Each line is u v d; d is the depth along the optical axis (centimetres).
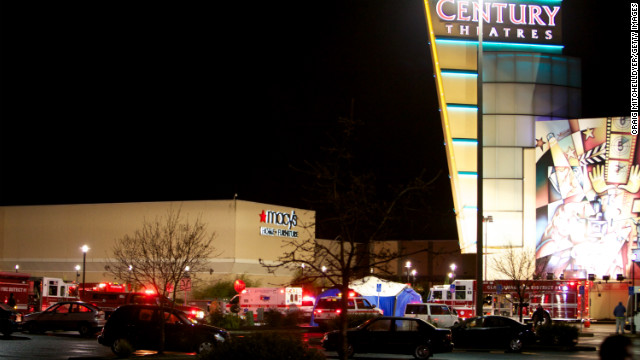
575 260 6575
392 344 2745
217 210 7531
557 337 3375
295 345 1509
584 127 6706
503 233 6775
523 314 5166
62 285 4753
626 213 6512
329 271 1873
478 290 2819
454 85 6819
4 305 3366
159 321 2594
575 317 5069
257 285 7438
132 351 2469
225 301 5819
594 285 6512
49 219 8375
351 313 4156
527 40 7019
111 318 2638
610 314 6488
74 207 8250
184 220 7606
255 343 1497
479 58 2927
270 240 7812
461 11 6906
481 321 3200
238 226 7475
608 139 6631
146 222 7406
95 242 8088
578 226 6612
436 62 6844
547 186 6744
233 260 7400
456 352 3147
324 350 2978
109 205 8025
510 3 7025
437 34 6875
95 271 8025
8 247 8519
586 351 3247
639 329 4616
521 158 6869
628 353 635
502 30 6994
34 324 3688
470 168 6762
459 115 6800
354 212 1611
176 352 2619
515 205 6794
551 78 7006
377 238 1655
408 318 2788
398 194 1678
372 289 4409
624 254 6475
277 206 7912
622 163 6575
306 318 4794
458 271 8775
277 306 4772
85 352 2634
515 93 6931
